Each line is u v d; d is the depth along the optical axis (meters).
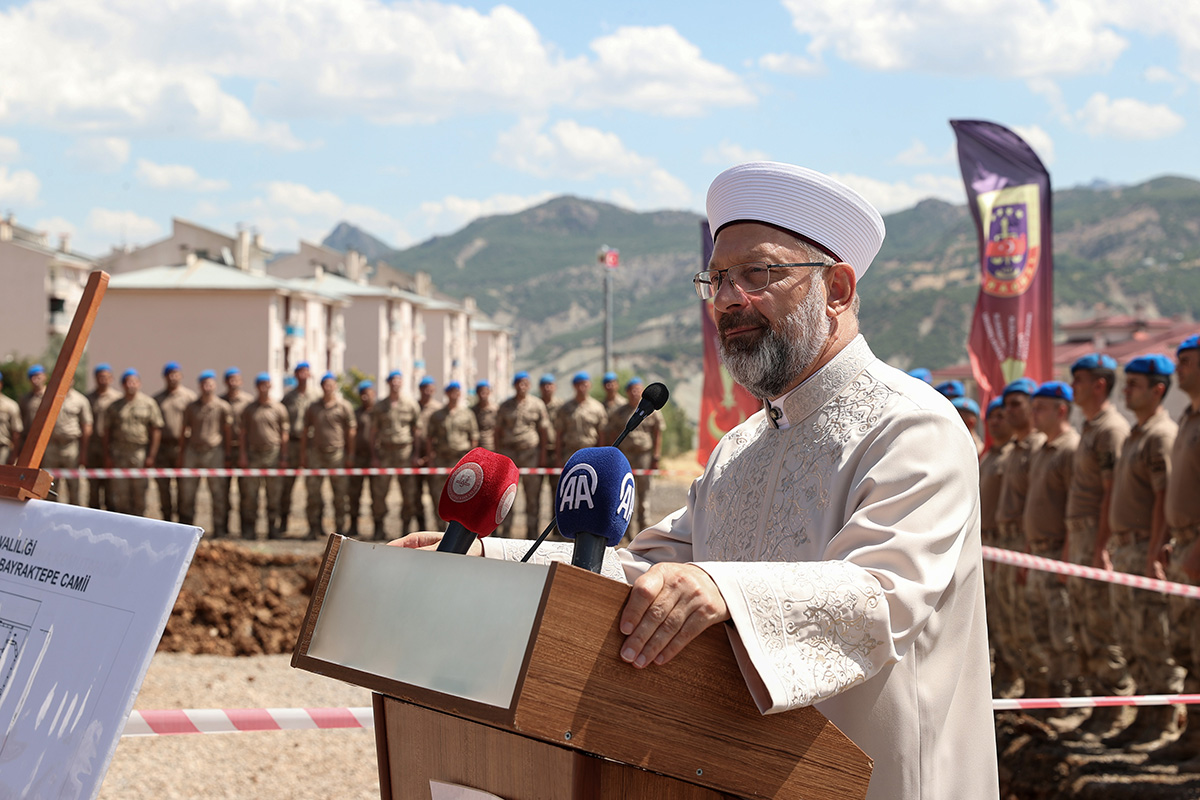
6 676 1.97
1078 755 5.23
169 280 44.81
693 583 1.31
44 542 2.09
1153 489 5.75
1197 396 5.41
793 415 1.90
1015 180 7.50
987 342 7.52
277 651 8.79
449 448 13.84
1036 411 6.79
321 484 13.59
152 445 13.31
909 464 1.66
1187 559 5.31
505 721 1.16
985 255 7.54
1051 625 6.45
